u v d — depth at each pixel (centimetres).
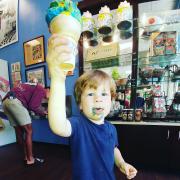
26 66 292
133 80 177
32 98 198
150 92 172
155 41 166
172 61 172
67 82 235
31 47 282
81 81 53
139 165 168
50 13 35
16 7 295
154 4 169
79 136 50
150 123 160
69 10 35
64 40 33
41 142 277
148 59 177
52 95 37
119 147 172
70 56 34
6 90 304
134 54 175
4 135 284
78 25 36
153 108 165
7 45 314
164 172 166
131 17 163
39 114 221
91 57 192
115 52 179
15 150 258
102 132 53
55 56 34
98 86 51
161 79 173
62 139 258
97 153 51
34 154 232
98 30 176
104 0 172
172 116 159
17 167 195
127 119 171
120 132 171
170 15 162
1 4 319
